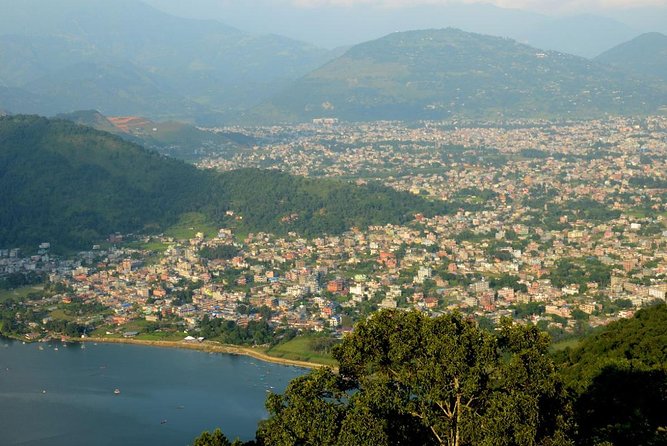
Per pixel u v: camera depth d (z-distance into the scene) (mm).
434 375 130750
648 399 177125
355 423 126438
